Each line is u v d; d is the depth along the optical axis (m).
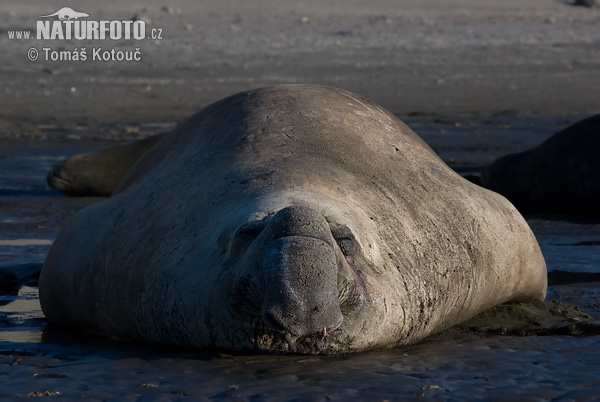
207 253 15.88
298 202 15.62
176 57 106.69
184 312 15.95
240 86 86.00
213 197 17.00
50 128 63.94
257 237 14.71
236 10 182.25
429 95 84.44
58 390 14.22
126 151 42.09
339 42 128.00
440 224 17.84
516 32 152.62
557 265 26.33
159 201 18.12
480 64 110.25
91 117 69.06
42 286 20.20
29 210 36.97
